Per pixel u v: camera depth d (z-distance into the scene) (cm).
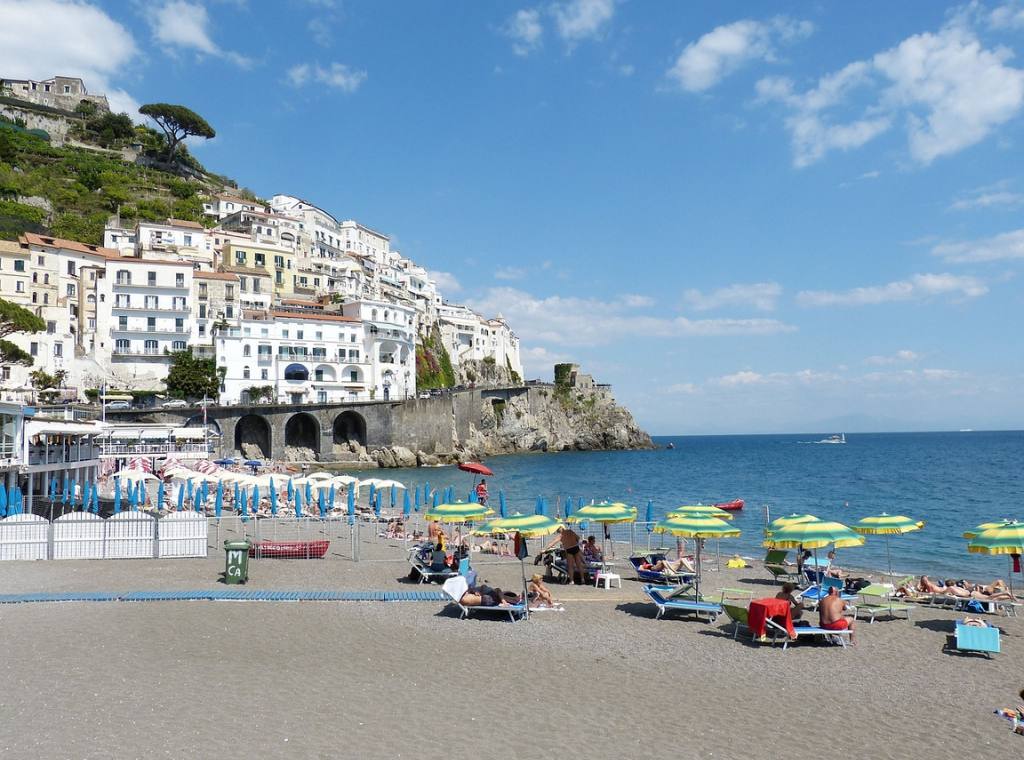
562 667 1623
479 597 2061
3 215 11506
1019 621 2131
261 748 1130
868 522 2608
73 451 4672
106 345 9894
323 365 11469
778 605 1844
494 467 11769
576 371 18275
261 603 2180
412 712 1312
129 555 2914
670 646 1819
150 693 1371
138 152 16675
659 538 4109
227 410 9406
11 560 2823
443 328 18075
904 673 1627
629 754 1157
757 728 1286
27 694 1352
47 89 17812
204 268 11819
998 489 7925
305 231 15412
